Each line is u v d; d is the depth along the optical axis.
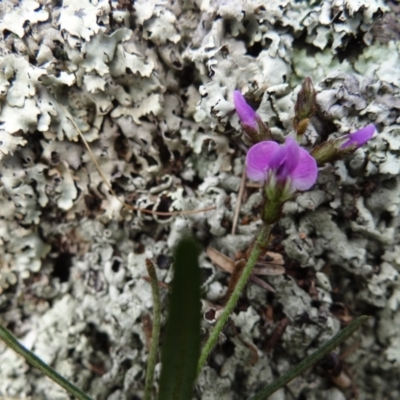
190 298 0.05
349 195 0.08
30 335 0.08
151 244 0.09
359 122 0.08
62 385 0.06
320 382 0.08
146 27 0.08
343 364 0.08
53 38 0.08
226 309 0.06
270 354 0.08
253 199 0.08
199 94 0.08
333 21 0.08
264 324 0.08
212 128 0.08
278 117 0.08
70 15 0.08
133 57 0.08
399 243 0.08
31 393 0.08
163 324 0.08
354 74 0.08
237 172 0.08
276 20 0.08
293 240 0.08
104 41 0.08
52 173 0.08
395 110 0.08
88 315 0.08
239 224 0.08
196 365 0.06
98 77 0.08
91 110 0.08
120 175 0.08
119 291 0.08
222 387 0.08
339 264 0.08
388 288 0.08
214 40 0.08
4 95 0.08
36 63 0.08
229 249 0.08
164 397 0.06
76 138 0.08
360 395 0.09
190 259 0.05
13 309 0.08
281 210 0.06
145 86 0.08
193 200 0.08
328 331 0.08
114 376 0.08
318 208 0.08
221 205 0.08
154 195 0.08
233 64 0.08
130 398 0.08
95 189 0.08
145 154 0.08
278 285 0.08
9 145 0.08
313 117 0.08
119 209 0.08
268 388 0.07
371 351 0.08
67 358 0.08
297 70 0.08
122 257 0.09
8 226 0.08
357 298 0.08
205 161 0.09
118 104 0.08
